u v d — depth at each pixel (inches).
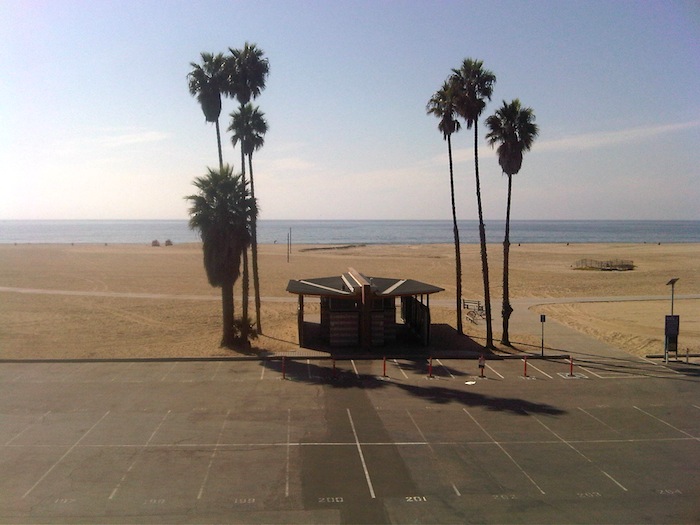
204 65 1473.9
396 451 759.1
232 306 1401.3
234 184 1368.1
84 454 739.4
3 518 575.2
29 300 2043.6
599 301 2135.8
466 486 657.6
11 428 832.9
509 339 1499.8
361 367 1216.2
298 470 697.0
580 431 839.7
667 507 609.6
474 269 3292.3
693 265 3486.7
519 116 1350.9
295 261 3782.0
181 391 1024.9
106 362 1229.1
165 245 5575.8
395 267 3395.7
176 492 636.1
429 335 1444.4
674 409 944.3
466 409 937.5
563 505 613.3
